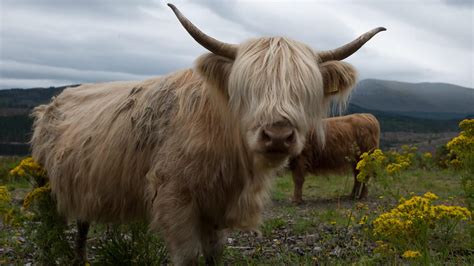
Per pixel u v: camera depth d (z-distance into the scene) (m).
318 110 2.95
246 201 3.17
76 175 3.61
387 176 4.41
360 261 3.29
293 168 7.65
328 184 9.99
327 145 7.70
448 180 9.10
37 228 3.57
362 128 7.88
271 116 2.68
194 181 3.06
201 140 3.05
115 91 3.79
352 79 3.00
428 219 2.85
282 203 7.65
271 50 2.84
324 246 3.87
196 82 3.22
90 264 3.84
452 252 3.41
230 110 2.99
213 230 3.33
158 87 3.35
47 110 4.14
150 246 3.71
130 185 3.37
